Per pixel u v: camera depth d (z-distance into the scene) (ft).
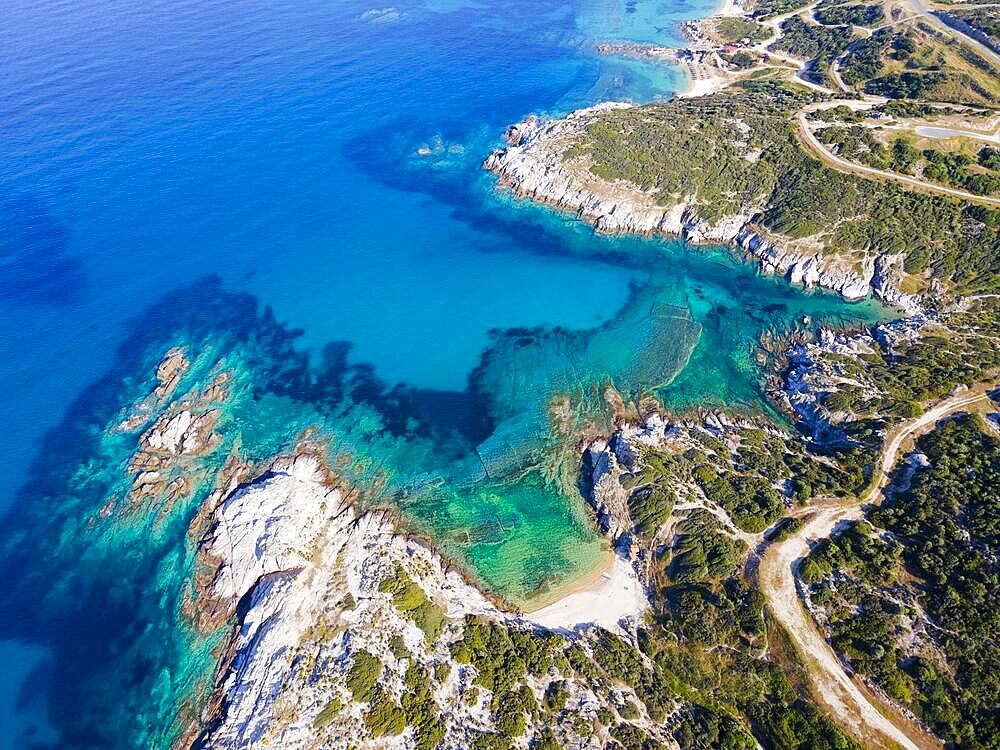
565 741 168.04
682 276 357.61
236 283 347.97
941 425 237.04
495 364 306.55
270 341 314.14
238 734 168.76
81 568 218.79
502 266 367.45
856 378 269.64
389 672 183.42
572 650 193.88
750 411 274.98
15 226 372.38
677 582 207.51
